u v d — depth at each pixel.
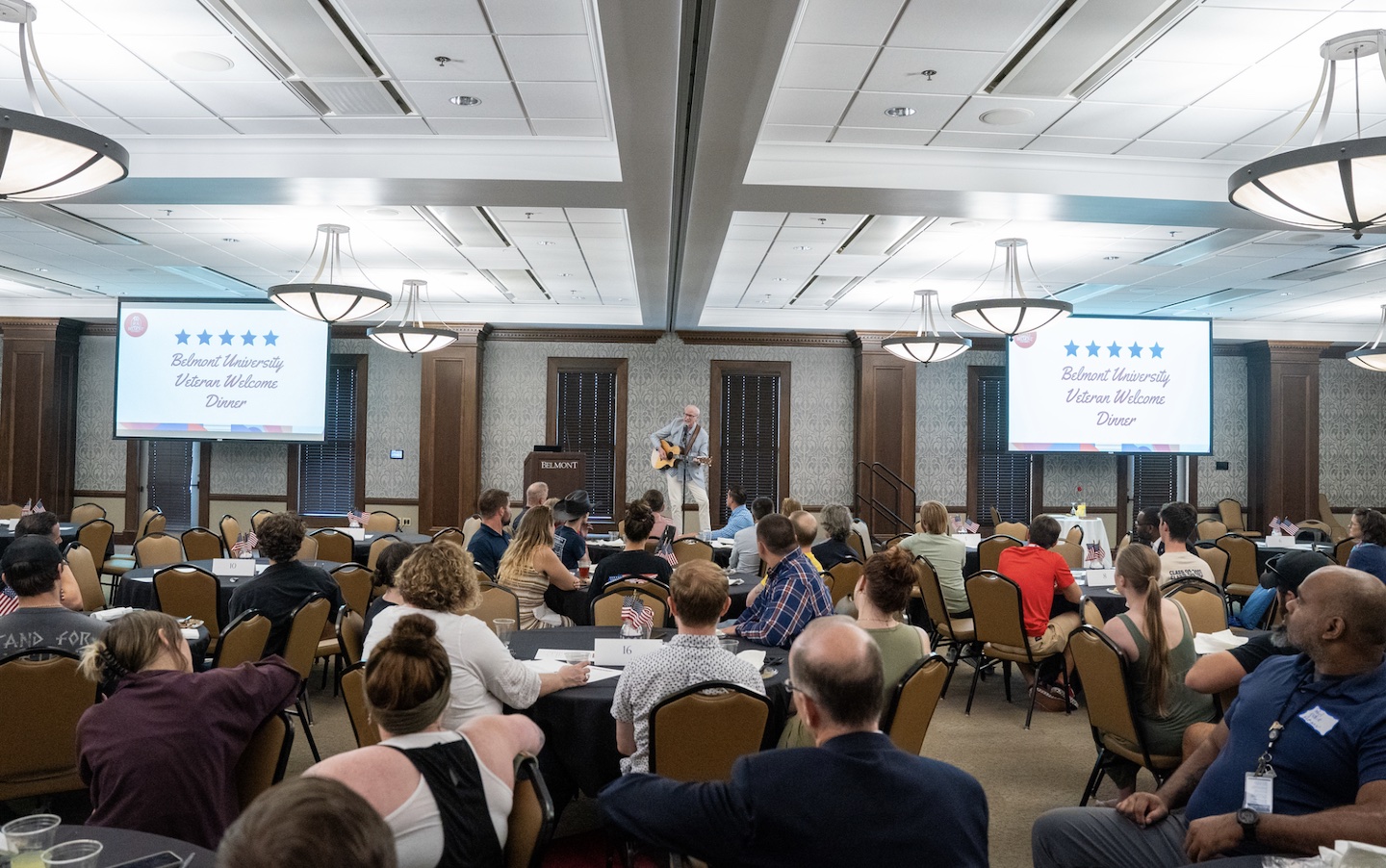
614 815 1.60
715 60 3.96
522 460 12.70
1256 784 2.08
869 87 5.00
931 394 12.98
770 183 5.91
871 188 5.98
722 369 12.85
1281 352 12.68
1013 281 9.77
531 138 5.86
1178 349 11.79
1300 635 2.13
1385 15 4.14
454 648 2.91
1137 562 3.49
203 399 11.59
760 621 3.93
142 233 8.20
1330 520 12.48
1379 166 3.85
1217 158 6.07
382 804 1.61
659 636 4.17
